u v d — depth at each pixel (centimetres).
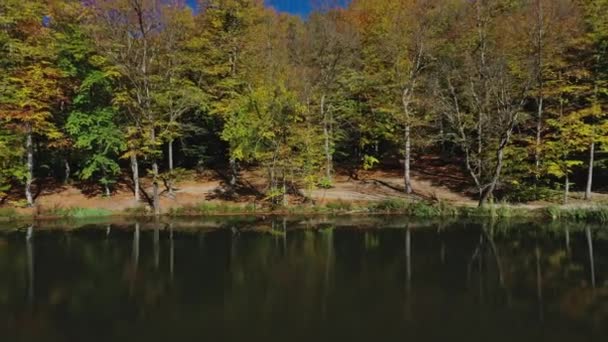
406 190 3284
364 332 985
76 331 996
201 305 1168
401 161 4006
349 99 3788
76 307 1157
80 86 3023
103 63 3075
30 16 2986
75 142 3122
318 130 3547
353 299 1207
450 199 3170
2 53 2942
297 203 3119
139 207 2988
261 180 3600
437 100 3166
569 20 2886
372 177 3728
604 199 3003
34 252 1805
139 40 2984
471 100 3136
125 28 2903
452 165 3950
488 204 2880
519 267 1538
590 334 969
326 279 1404
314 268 1542
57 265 1593
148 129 2948
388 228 2362
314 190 3388
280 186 3366
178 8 3114
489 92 3022
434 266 1562
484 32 3045
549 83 2989
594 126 2898
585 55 3130
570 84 3039
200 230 2334
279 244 1952
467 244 1930
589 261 1620
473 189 3347
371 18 3744
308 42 3503
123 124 3228
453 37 3356
